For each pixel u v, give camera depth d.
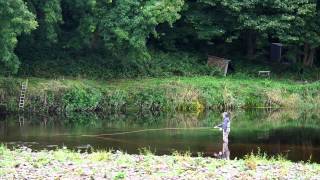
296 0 47.16
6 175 16.30
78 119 36.34
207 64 48.16
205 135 30.19
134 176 16.64
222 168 18.62
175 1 40.34
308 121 37.50
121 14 39.72
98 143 27.23
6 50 34.94
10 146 25.81
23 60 42.66
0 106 37.28
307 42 48.72
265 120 37.56
